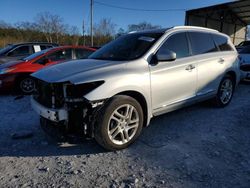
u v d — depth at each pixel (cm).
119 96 361
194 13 2878
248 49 921
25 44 1057
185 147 381
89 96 332
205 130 446
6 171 315
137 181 295
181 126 464
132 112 378
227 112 542
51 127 379
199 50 498
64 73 360
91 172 315
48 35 4356
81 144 392
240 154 360
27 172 314
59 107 348
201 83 495
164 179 300
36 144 392
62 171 317
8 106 605
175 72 435
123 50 439
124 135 373
